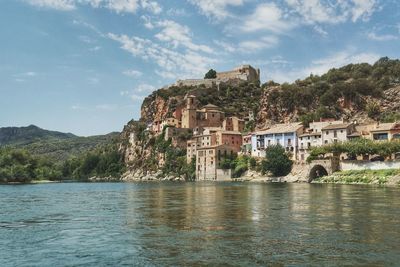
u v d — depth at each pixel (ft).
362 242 101.19
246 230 120.78
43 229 132.57
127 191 354.33
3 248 103.40
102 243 107.14
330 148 472.03
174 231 121.60
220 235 113.50
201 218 148.87
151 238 111.34
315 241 103.24
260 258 87.51
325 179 443.32
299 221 136.67
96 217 161.07
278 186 387.14
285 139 609.83
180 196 269.44
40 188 440.45
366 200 206.49
